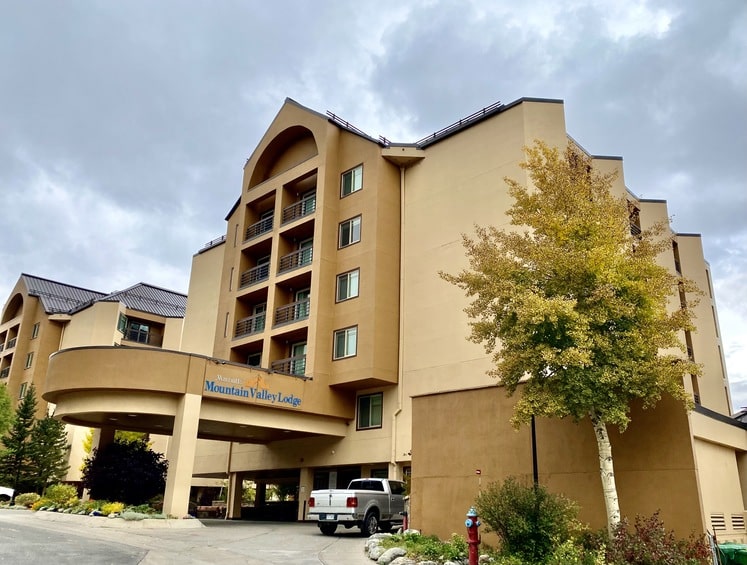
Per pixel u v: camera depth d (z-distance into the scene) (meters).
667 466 13.05
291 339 30.84
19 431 41.28
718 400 32.28
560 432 14.89
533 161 15.60
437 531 16.44
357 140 30.88
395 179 29.92
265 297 33.53
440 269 27.03
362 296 27.91
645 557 10.91
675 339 13.16
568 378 12.68
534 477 14.95
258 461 32.53
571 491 14.32
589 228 14.03
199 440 37.06
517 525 12.55
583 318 12.65
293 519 32.69
